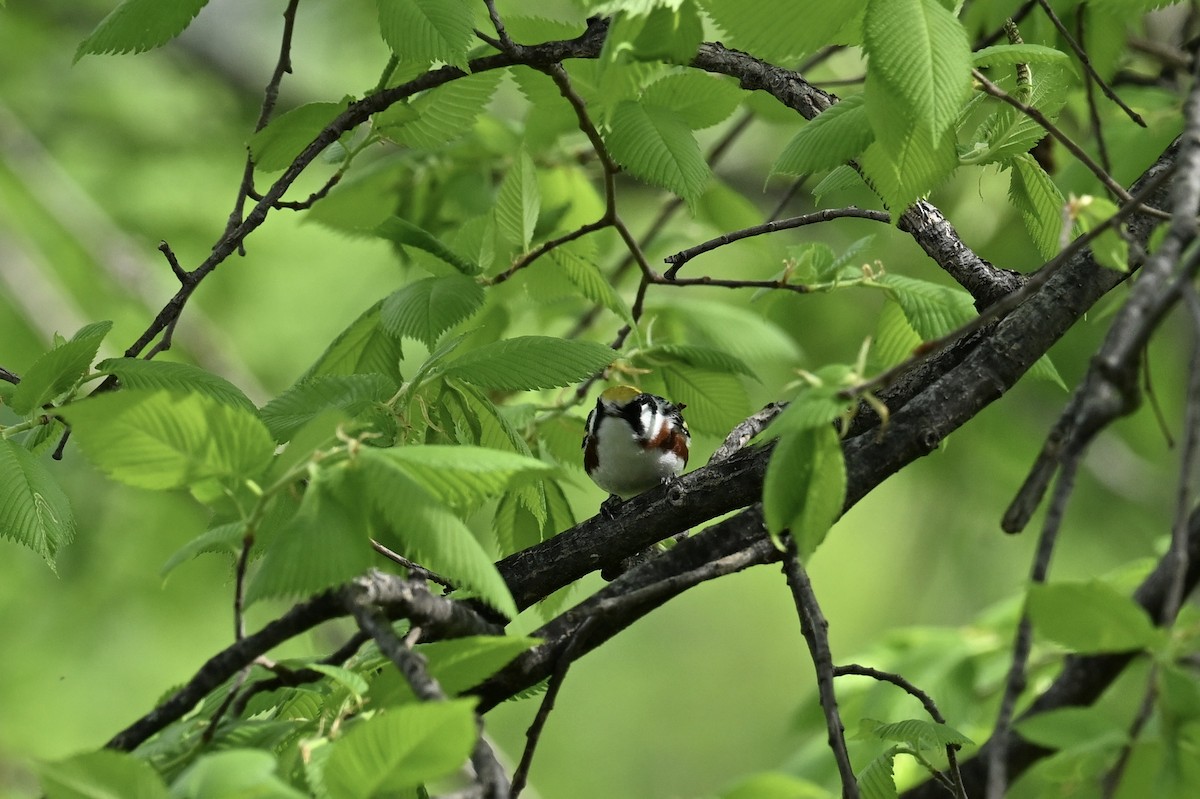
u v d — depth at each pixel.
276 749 4.62
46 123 16.53
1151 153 9.08
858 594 21.06
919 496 17.08
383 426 6.40
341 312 17.12
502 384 6.47
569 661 5.14
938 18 5.00
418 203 10.24
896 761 9.19
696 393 8.42
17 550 16.25
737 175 16.22
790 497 4.51
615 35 5.44
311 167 16.89
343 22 16.42
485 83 7.31
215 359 14.84
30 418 6.28
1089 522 16.02
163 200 16.58
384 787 3.83
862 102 5.88
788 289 7.35
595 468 9.60
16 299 15.27
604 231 10.81
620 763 21.72
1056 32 8.28
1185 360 14.21
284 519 5.70
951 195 13.80
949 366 6.65
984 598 16.23
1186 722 4.06
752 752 22.08
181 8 6.35
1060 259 4.45
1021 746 7.61
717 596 23.58
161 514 15.77
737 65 7.17
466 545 4.24
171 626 16.33
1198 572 6.66
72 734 16.06
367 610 4.47
